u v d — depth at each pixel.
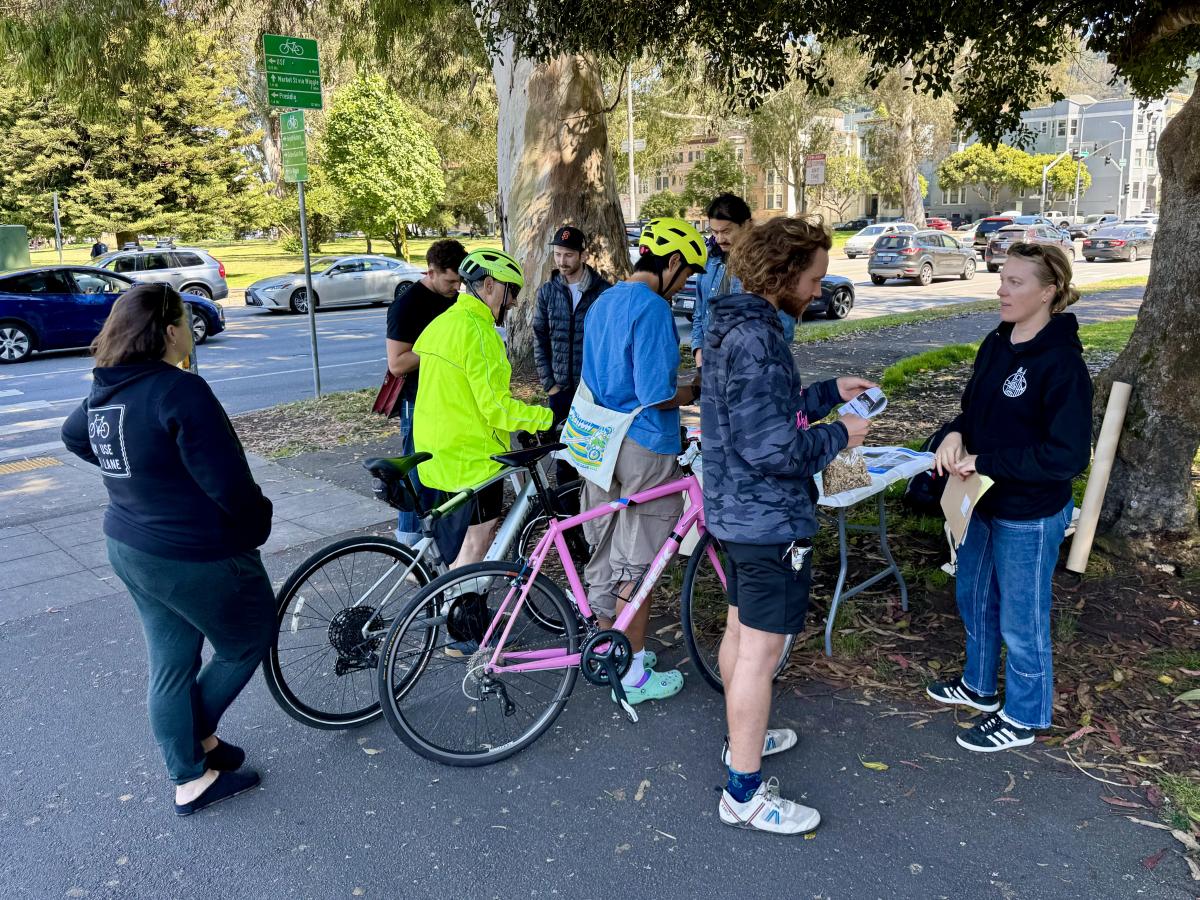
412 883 2.71
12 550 5.84
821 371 10.66
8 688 4.00
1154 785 2.96
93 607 4.88
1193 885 2.54
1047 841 2.74
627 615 3.49
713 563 3.75
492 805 3.08
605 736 3.47
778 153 41.91
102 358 2.74
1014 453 2.95
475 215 61.91
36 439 9.42
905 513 5.50
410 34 11.30
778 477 2.69
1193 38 5.04
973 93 6.00
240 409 10.56
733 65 6.14
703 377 2.75
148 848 2.91
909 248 24.14
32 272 15.41
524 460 3.58
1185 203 4.26
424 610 3.33
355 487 6.97
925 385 9.56
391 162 38.56
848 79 33.25
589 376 3.54
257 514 2.88
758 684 2.79
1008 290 2.98
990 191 70.06
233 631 2.99
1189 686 3.49
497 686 3.41
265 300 21.44
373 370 13.37
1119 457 4.54
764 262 2.58
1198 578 4.29
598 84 10.58
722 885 2.64
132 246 32.22
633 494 3.48
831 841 2.80
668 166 48.88
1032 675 3.15
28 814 3.11
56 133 32.12
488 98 22.75
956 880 2.61
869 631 4.11
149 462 2.71
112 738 3.59
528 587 3.44
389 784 3.23
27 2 10.00
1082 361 2.94
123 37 11.03
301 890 2.70
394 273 23.12
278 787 3.23
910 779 3.08
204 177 34.72
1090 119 76.88
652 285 3.43
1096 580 4.37
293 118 9.95
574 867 2.75
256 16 15.19
